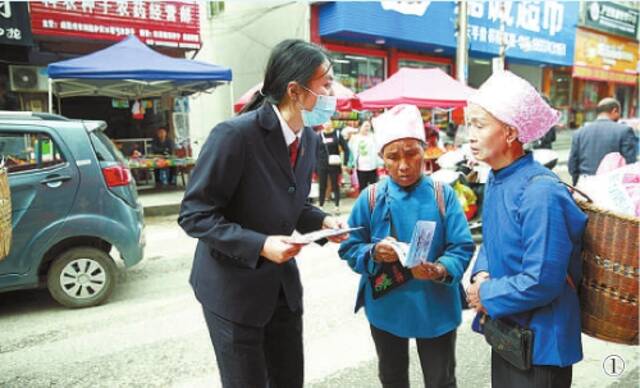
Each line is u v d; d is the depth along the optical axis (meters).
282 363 1.87
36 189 3.76
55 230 3.83
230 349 1.62
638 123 9.62
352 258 1.92
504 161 1.53
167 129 11.70
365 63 12.80
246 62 12.69
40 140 3.82
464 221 1.90
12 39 8.36
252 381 1.66
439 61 14.50
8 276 3.73
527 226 1.40
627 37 19.41
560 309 1.44
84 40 9.77
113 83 9.30
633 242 1.36
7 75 9.30
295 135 1.66
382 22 11.59
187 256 5.68
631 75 20.03
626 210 1.49
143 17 10.16
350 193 10.34
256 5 12.28
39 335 3.49
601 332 1.47
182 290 4.45
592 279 1.46
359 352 3.09
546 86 18.00
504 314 1.44
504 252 1.49
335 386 2.69
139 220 4.34
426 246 1.61
